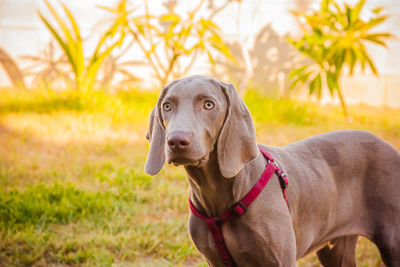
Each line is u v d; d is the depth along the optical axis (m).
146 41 11.17
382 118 9.38
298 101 10.37
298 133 7.88
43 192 4.91
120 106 8.93
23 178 5.67
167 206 4.83
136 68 11.28
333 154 2.82
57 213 4.49
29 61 11.25
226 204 2.32
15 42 11.17
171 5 10.85
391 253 2.71
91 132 7.61
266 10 11.25
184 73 11.30
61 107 8.84
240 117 2.26
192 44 11.17
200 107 2.14
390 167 2.81
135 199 5.00
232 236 2.33
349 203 2.80
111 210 4.62
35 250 3.80
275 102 9.48
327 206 2.69
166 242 4.01
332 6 10.48
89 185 5.41
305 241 2.61
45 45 11.22
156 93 9.69
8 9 11.04
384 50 11.23
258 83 11.33
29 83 11.28
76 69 9.27
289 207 2.48
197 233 2.48
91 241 3.96
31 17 11.16
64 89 10.46
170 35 9.30
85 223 4.34
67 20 11.16
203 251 2.49
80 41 9.21
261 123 8.53
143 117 8.64
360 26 8.66
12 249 3.85
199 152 2.04
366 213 2.83
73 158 6.43
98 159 6.46
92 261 3.67
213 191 2.32
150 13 11.12
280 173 2.44
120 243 3.96
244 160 2.24
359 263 3.72
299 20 10.24
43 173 5.77
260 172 2.38
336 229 2.79
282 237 2.32
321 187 2.66
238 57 11.34
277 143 7.21
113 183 5.41
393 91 11.34
